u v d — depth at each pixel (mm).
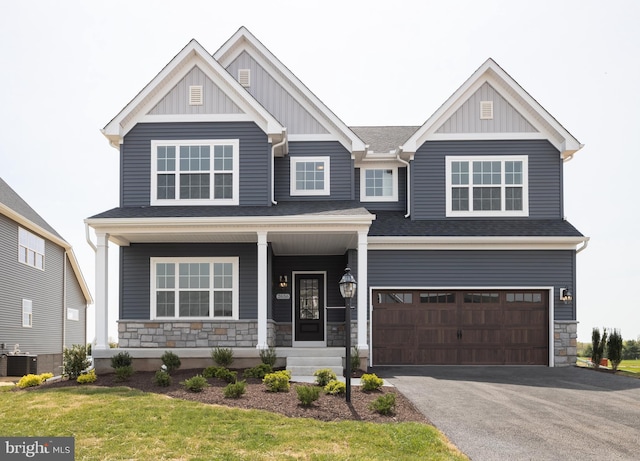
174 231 14586
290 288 18062
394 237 16391
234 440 7844
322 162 17656
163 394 10625
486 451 7668
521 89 17547
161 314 16094
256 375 12781
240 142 16234
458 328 16656
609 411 10000
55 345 27328
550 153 17781
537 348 16609
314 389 9898
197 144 16234
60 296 28109
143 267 16219
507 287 16609
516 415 9594
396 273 16719
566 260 16719
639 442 8141
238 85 16125
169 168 16219
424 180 17781
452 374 14531
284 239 15734
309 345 17797
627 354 35750
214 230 14586
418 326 16672
